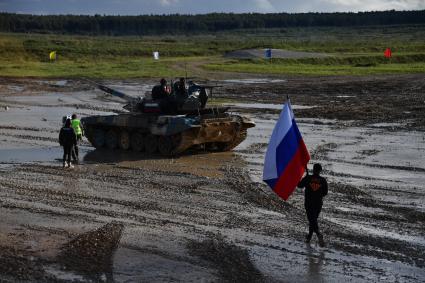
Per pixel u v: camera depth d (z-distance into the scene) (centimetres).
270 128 3775
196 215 1838
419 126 3778
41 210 1900
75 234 1655
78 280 1333
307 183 1552
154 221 1777
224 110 2884
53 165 2609
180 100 2769
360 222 1752
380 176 2370
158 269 1398
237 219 1792
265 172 1595
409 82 6706
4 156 2828
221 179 2314
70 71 8456
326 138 3331
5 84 6750
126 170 2498
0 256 1478
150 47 13775
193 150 2969
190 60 10688
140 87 6500
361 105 4878
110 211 1886
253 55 11362
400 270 1386
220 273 1373
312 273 1369
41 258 1467
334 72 8388
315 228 1544
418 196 2058
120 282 1322
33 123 3988
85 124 3053
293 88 6322
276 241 1591
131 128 2903
